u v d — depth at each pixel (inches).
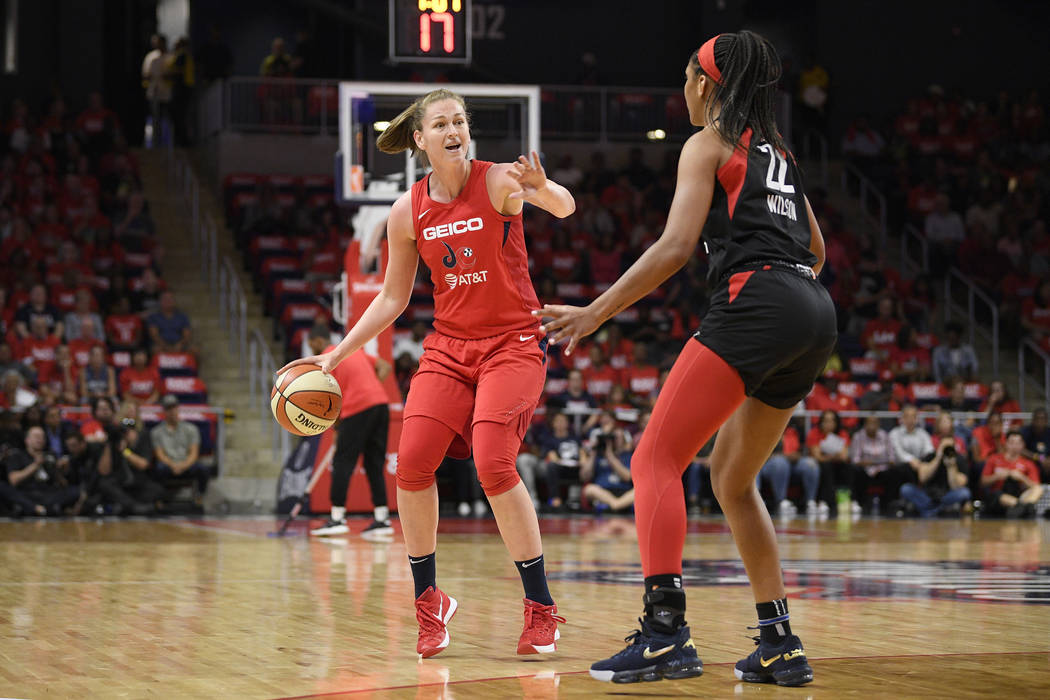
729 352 331.3
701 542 924.6
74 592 569.3
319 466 1249.4
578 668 369.7
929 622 474.6
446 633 394.6
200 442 1396.4
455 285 399.9
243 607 515.8
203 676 353.7
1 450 1242.6
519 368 397.1
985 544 932.6
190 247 1892.2
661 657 337.1
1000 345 1887.3
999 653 396.8
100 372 1395.2
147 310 1577.3
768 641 345.1
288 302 1663.4
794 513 1386.6
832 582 633.0
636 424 1414.9
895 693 327.9
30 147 1873.8
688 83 359.6
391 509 1238.3
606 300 329.1
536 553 394.6
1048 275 1919.3
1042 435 1456.7
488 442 390.0
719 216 343.0
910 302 1844.2
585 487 1368.1
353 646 412.2
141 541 903.1
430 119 395.9
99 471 1256.2
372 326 426.3
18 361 1359.5
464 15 1122.7
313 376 437.1
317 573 665.6
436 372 404.2
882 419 1513.3
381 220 1152.8
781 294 330.3
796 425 1464.1
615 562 740.7
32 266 1577.3
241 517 1240.2
